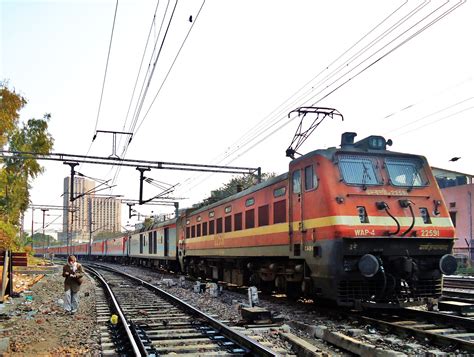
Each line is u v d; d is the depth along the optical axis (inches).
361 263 391.5
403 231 416.5
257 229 594.6
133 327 381.7
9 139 1427.2
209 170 1013.8
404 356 275.1
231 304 553.9
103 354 303.4
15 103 1205.1
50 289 756.0
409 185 449.7
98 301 599.5
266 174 1359.5
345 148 461.1
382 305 391.9
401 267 409.7
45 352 316.2
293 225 491.2
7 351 317.4
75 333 378.3
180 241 1051.3
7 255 577.0
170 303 567.2
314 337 360.8
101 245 2539.4
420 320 404.2
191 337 356.2
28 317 458.9
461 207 1341.0
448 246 435.8
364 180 438.0
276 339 347.9
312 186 453.4
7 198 1451.8
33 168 1515.7
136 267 1739.7
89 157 936.3
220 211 761.6
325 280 423.8
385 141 475.2
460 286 769.6
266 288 637.3
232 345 320.8
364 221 415.8
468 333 343.3
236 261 717.9
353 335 349.4
